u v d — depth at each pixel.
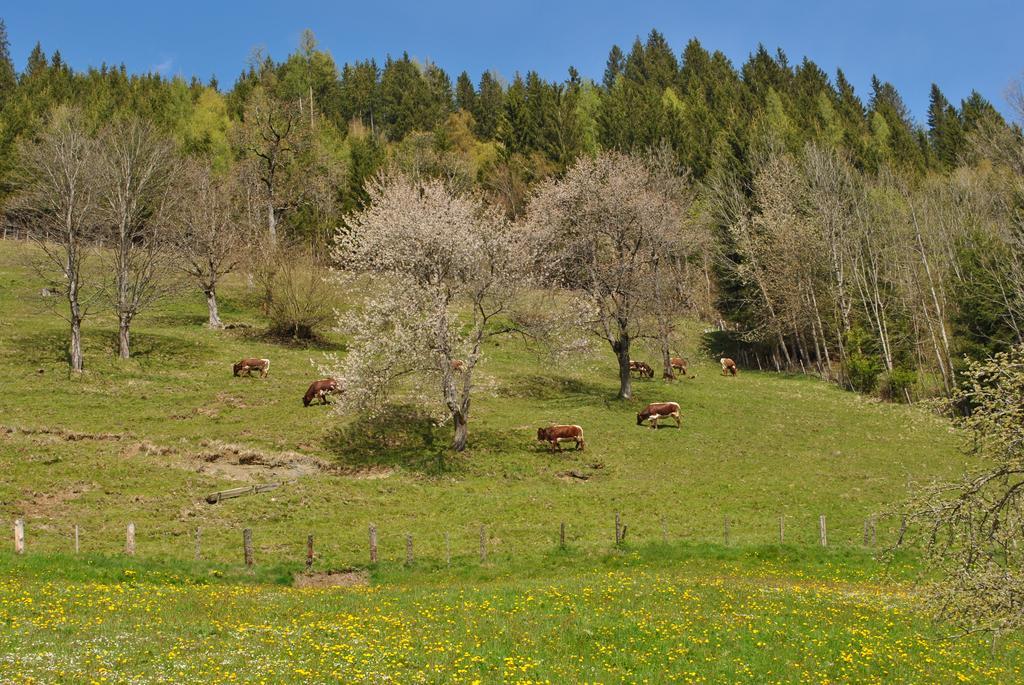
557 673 19.45
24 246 86.75
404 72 179.12
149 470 41.56
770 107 134.50
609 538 36.41
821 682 20.06
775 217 86.00
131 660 17.64
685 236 74.50
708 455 50.00
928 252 78.31
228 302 82.44
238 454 45.00
